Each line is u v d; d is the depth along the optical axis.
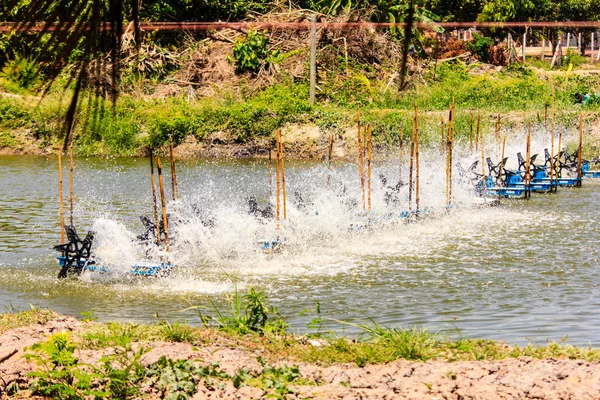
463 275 25.39
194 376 12.91
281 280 25.16
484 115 64.25
